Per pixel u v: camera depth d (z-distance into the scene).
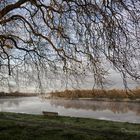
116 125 22.28
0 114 26.62
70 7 10.34
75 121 24.36
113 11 9.27
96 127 19.86
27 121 21.59
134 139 15.87
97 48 9.81
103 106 62.09
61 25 11.23
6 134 15.28
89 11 9.57
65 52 11.67
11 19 11.86
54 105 70.06
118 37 9.36
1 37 12.17
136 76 8.97
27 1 11.07
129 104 63.81
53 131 16.78
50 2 11.21
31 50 13.10
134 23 9.15
